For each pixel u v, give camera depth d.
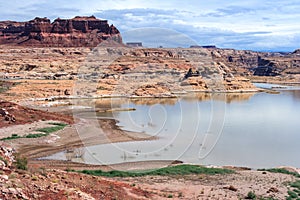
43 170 14.05
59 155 26.52
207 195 16.69
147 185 17.45
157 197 15.27
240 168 24.59
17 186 10.82
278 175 21.92
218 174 21.23
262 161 27.45
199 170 21.55
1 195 10.11
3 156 13.66
